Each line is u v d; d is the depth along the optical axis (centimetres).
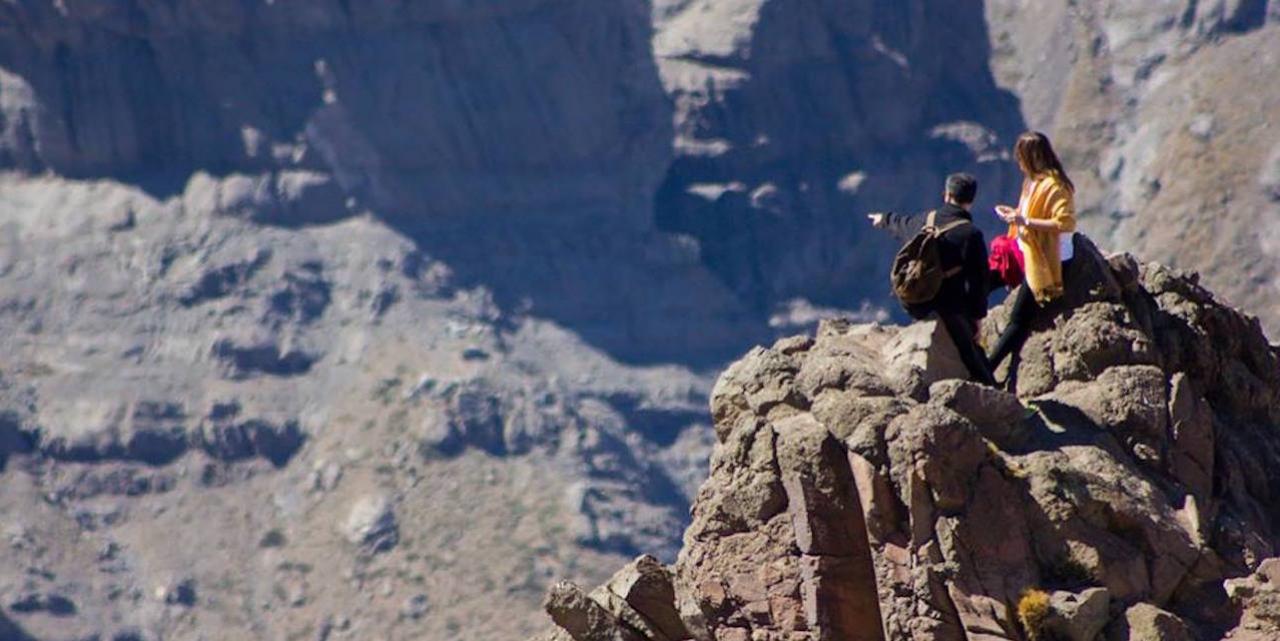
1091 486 5791
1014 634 5553
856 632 5800
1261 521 6238
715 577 6041
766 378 6294
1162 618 5544
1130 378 6288
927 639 5606
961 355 6481
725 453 6103
